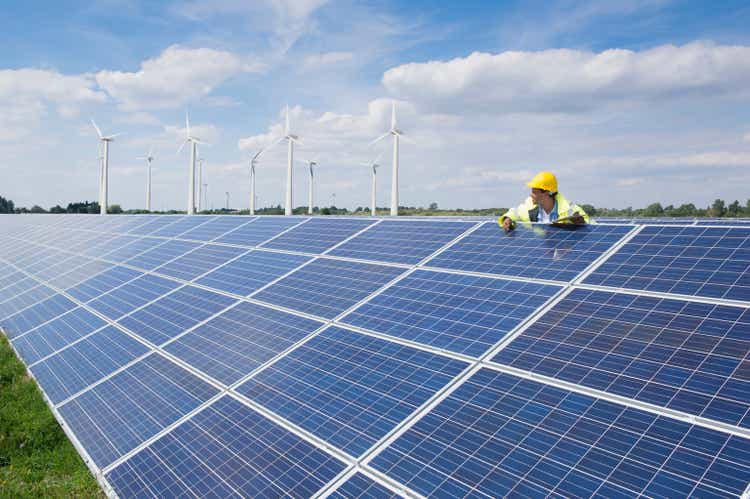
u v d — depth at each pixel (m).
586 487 6.88
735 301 9.29
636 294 10.46
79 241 38.19
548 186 14.43
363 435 9.02
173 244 27.06
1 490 11.20
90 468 10.59
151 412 11.74
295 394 10.75
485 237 15.54
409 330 11.84
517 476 7.36
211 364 13.05
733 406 7.31
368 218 21.27
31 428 13.62
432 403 9.29
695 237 11.81
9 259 41.72
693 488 6.40
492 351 10.18
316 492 8.08
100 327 18.16
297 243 20.81
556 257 12.96
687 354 8.52
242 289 17.47
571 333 9.96
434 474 7.79
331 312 13.86
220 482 8.94
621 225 13.60
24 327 21.56
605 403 8.12
